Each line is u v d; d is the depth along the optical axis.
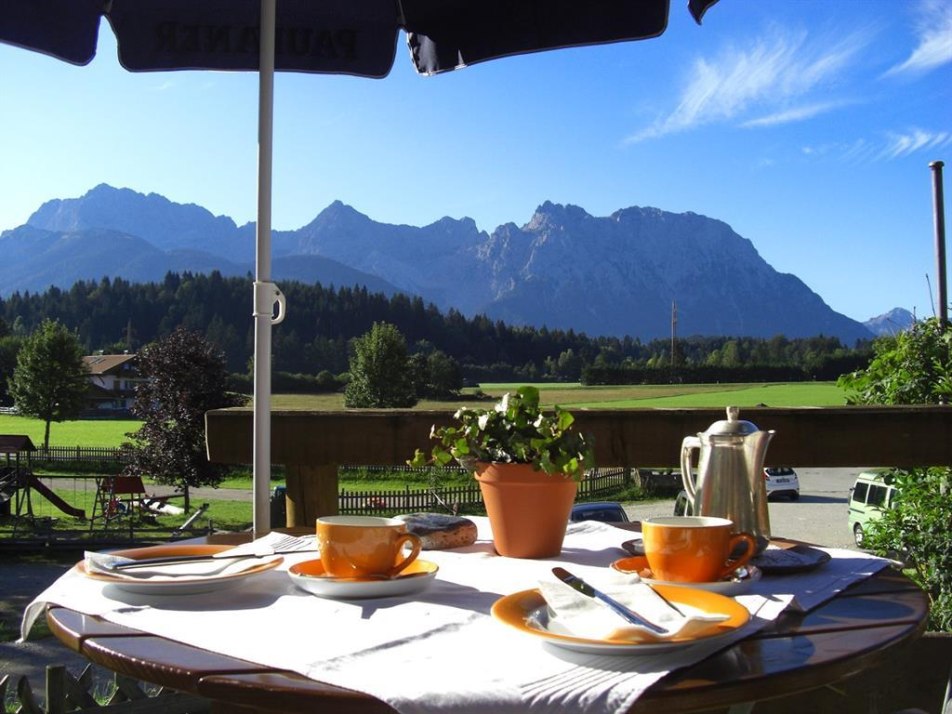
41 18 2.21
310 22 2.52
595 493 30.19
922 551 3.89
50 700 2.21
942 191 7.73
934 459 2.45
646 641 0.86
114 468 49.88
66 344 55.84
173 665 0.89
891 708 2.23
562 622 0.96
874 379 4.48
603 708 0.77
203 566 1.33
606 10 2.25
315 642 0.97
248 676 0.86
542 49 2.32
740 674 0.85
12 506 34.69
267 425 1.97
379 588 1.16
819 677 0.87
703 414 2.45
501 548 1.52
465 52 2.45
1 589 17.19
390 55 2.57
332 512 2.59
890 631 1.02
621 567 1.31
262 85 2.03
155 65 2.46
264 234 2.00
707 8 1.79
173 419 34.47
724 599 1.04
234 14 2.48
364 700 0.79
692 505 1.51
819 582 1.30
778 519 25.62
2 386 91.00
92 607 1.14
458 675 0.84
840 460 2.46
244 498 38.50
